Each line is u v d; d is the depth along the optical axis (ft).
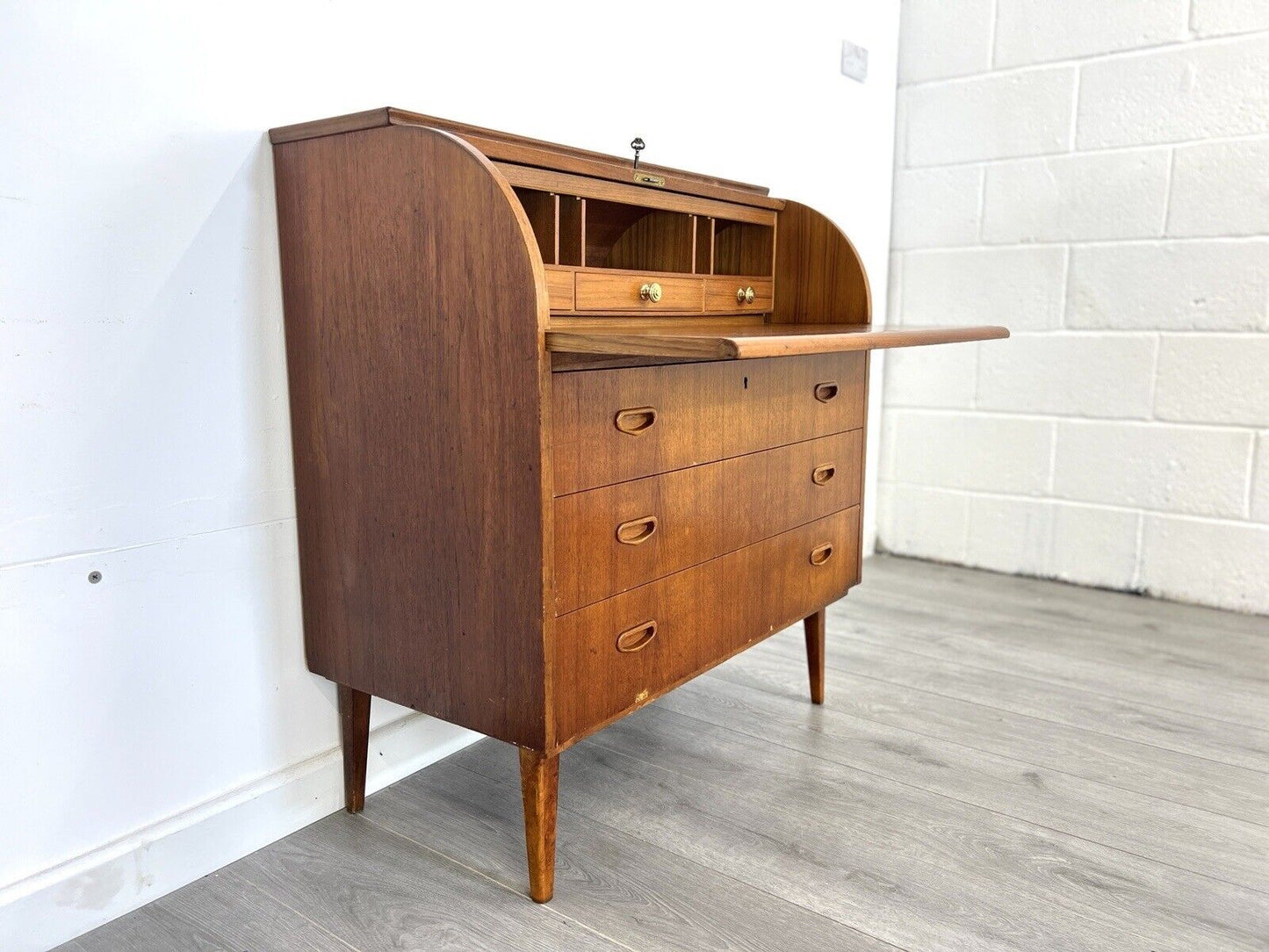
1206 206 8.27
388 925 4.17
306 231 4.44
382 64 4.96
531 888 4.32
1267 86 7.86
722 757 5.72
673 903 4.32
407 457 4.30
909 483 10.29
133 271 4.03
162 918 4.23
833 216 9.06
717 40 7.35
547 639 4.01
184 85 4.12
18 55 3.59
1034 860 4.65
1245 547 8.46
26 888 3.93
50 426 3.84
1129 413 8.86
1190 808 5.14
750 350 3.41
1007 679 6.95
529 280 3.72
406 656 4.54
